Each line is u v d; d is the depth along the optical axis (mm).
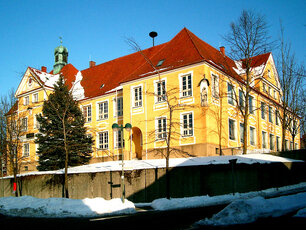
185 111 31719
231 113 34938
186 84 32406
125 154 35906
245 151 30062
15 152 38344
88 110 44062
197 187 23141
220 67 33875
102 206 20359
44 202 21547
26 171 46688
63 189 28062
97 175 26375
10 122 37406
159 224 13164
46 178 29719
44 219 17359
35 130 46656
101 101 42094
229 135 34094
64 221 16219
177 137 31734
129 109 36312
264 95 42750
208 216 14516
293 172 25750
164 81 33844
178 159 27016
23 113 42750
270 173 24391
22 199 23422
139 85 35844
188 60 32750
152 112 34250
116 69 46000
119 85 41062
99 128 41594
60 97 31594
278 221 11406
